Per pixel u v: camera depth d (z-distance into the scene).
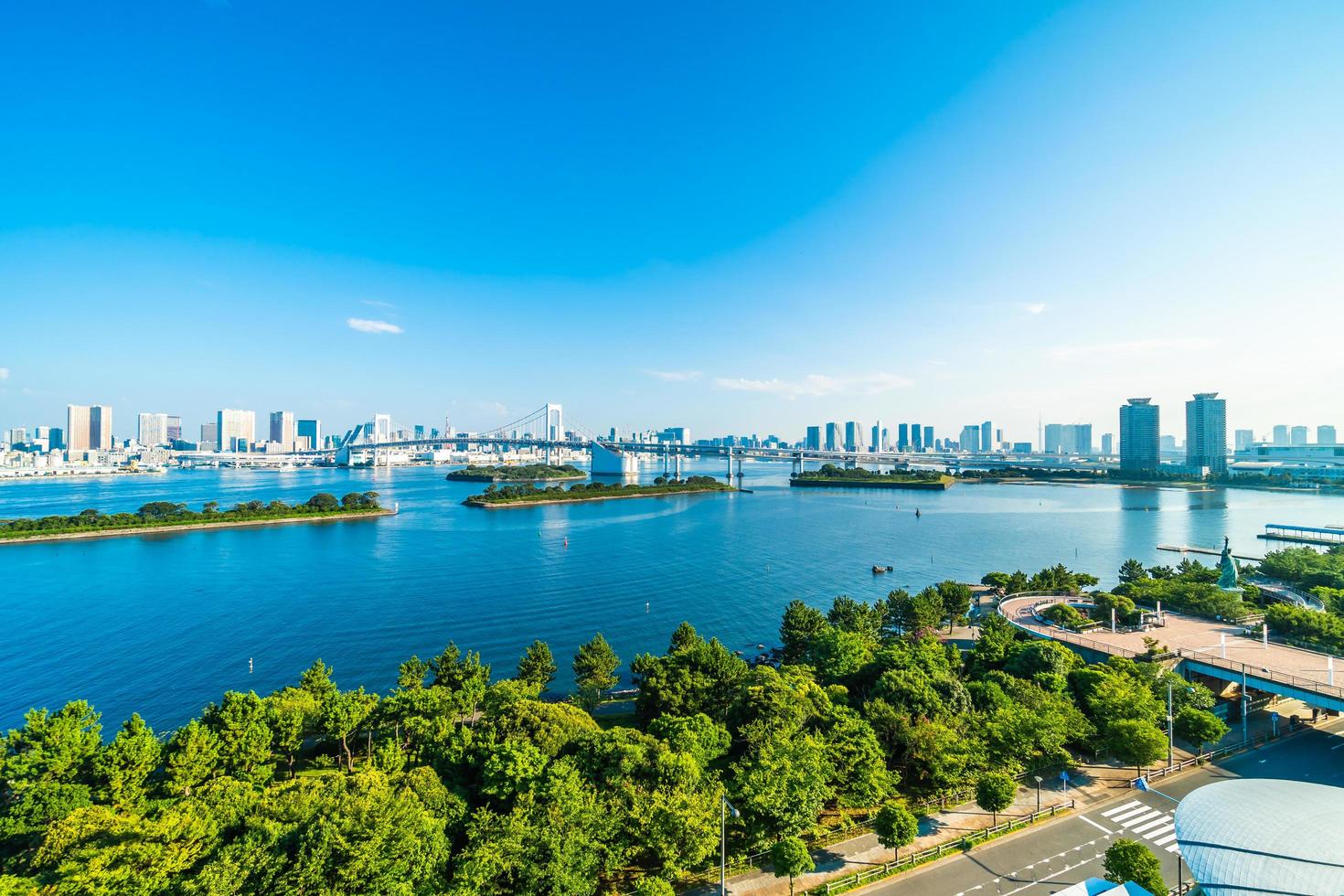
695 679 65.94
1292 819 37.25
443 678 72.50
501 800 43.56
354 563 166.00
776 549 186.88
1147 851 39.09
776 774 45.09
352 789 41.09
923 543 198.75
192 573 153.62
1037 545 196.00
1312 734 63.88
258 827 36.06
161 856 33.41
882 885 42.62
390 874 34.25
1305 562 123.25
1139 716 58.62
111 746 46.38
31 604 124.75
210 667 92.00
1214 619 96.75
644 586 141.12
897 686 61.16
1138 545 196.38
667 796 42.72
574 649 100.69
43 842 37.44
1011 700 62.09
